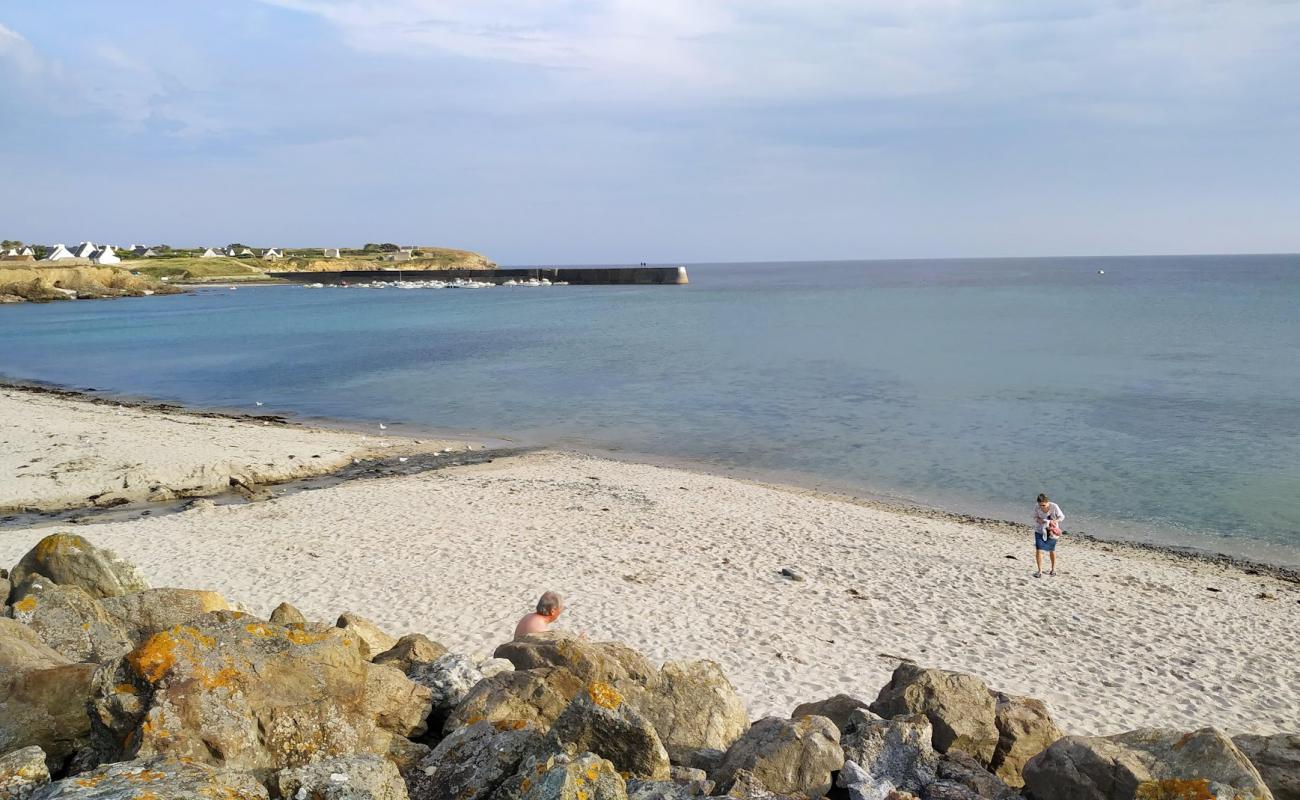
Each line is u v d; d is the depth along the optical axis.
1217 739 5.47
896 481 27.44
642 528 20.52
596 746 5.47
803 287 188.25
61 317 107.00
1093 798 5.48
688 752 6.61
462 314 106.38
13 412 36.09
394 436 34.12
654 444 33.03
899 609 15.89
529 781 4.82
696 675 7.40
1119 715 12.07
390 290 172.25
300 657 5.55
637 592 16.09
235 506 22.09
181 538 19.03
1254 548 20.94
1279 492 25.47
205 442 30.27
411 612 14.73
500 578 16.59
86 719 5.20
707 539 19.78
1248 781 5.20
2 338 80.69
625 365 56.56
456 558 17.81
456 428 36.34
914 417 37.84
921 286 188.50
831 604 15.98
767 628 14.64
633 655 8.14
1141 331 75.44
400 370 55.22
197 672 5.01
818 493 25.92
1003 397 42.69
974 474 28.14
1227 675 13.56
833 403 41.69
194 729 4.78
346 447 30.88
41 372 56.41
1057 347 64.25
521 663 7.60
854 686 12.47
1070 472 28.14
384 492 23.86
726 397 43.69
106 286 148.38
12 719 5.12
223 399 44.47
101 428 32.41
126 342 75.75
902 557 19.00
